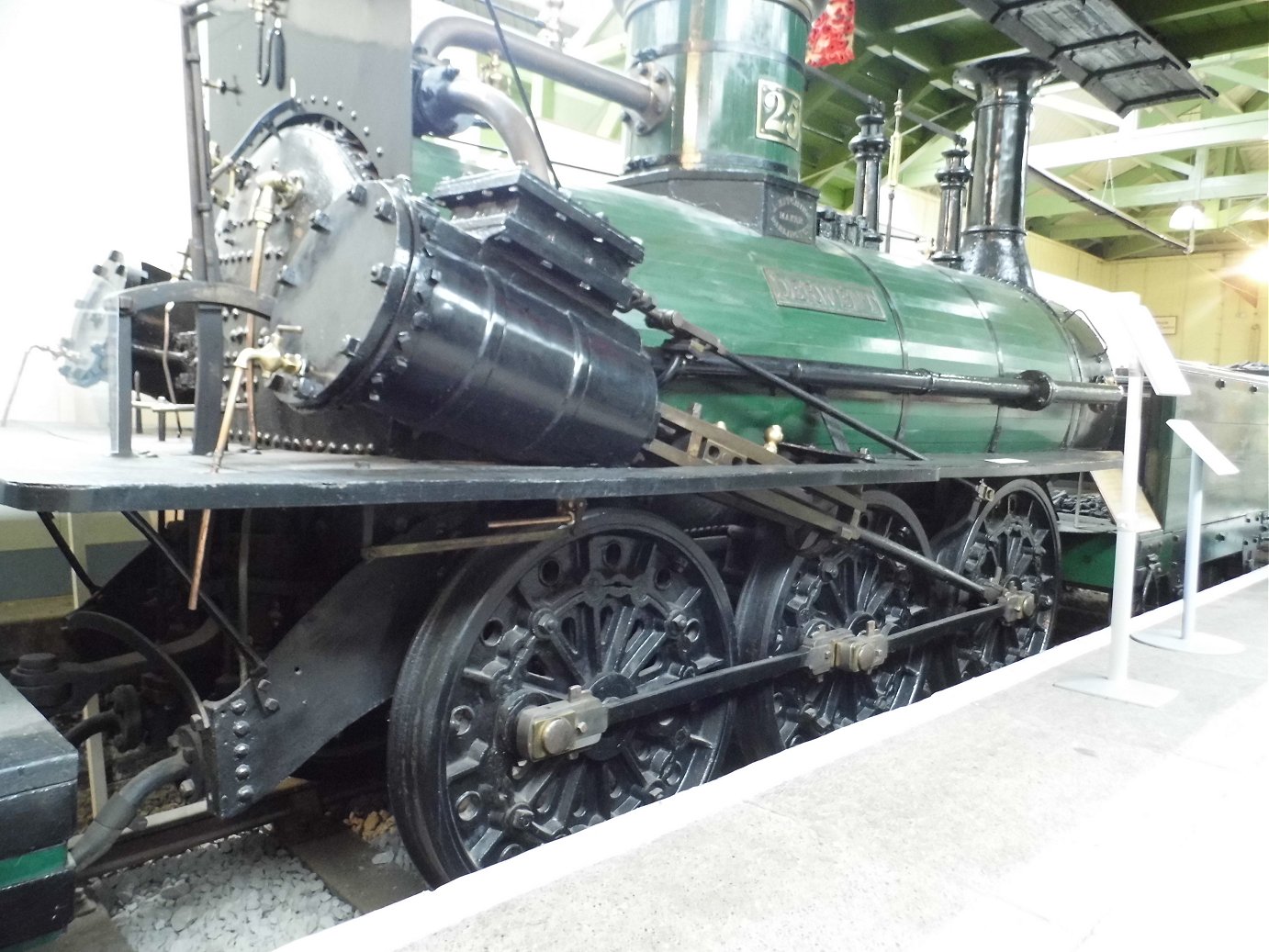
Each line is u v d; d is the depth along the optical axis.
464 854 2.50
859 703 4.05
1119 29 6.15
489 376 2.25
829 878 1.96
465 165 3.00
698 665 3.19
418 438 2.50
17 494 1.58
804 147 11.07
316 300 2.17
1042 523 5.25
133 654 2.98
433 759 2.40
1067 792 2.43
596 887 1.87
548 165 2.86
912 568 4.22
